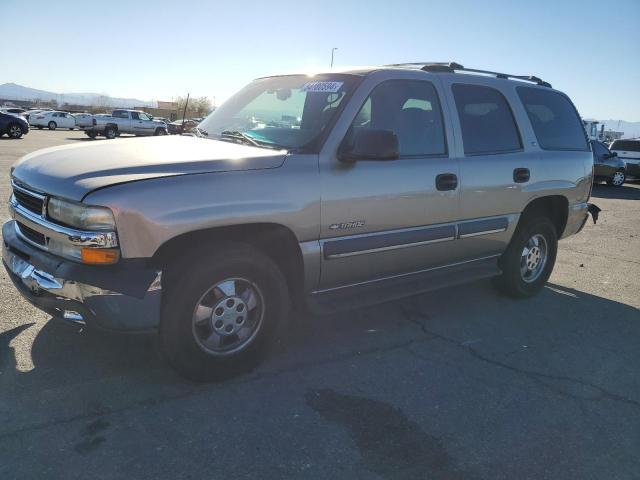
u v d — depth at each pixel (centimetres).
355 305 392
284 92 429
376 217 388
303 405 326
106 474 255
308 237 358
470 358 407
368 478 265
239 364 351
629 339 465
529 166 502
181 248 325
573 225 577
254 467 267
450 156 440
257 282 347
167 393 328
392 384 359
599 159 1986
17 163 383
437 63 470
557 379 382
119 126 3419
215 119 455
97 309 297
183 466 264
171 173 310
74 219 299
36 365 349
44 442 275
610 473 281
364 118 386
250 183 328
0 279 493
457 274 473
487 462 283
